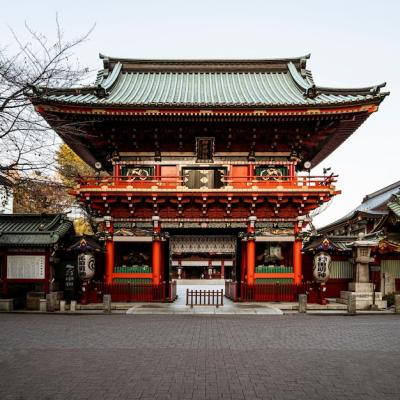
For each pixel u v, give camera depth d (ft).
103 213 91.35
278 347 46.03
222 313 74.18
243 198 87.45
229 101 94.22
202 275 235.81
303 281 92.07
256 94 100.73
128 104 81.66
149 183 88.22
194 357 41.34
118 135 91.86
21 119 42.19
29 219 94.48
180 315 73.00
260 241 89.97
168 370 36.65
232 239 96.73
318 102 84.64
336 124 89.86
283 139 93.45
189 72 117.60
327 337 52.11
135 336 52.65
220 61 116.98
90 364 38.81
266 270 89.25
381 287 90.68
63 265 92.27
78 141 88.22
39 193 59.93
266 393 30.73
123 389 31.60
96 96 92.38
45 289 85.51
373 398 29.94
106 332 55.57
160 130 90.33
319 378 34.45
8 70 44.68
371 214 148.87
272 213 90.63
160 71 117.39
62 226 90.17
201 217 90.79
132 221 90.33
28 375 35.35
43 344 47.93
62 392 31.01
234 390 31.35
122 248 92.99
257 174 93.20
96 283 87.71
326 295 91.81
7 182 49.39
